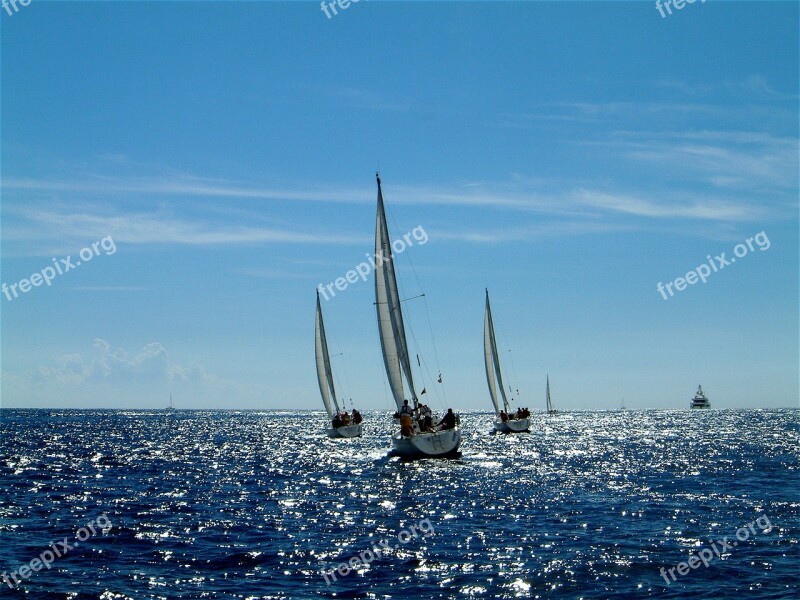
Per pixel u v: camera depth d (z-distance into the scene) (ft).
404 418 209.56
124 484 181.98
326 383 352.90
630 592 82.43
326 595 82.17
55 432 479.00
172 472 213.66
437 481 180.45
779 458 248.32
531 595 81.66
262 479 192.13
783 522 120.67
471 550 101.76
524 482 177.37
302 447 323.57
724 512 130.72
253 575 90.07
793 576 88.07
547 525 119.55
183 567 93.71
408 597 81.25
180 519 127.13
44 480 189.88
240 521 125.18
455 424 214.90
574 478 185.78
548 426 556.10
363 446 322.14
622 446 315.17
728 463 229.45
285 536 112.16
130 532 115.24
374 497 153.48
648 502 143.23
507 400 372.58
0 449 308.81
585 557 97.25
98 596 81.87
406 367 211.00
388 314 211.41
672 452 279.28
